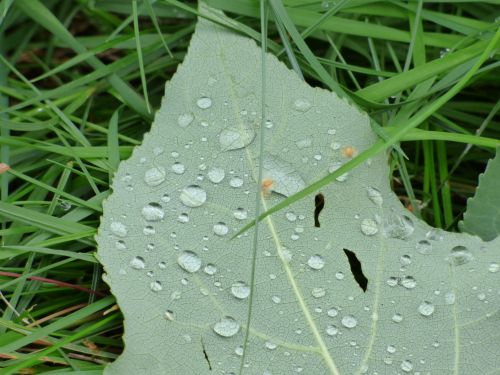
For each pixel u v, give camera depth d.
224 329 0.26
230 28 0.28
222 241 0.26
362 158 0.26
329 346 0.26
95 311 0.28
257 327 0.26
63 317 0.28
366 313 0.26
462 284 0.26
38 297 0.29
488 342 0.26
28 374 0.28
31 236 0.28
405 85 0.29
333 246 0.26
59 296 0.29
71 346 0.27
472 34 0.29
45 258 0.29
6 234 0.28
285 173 0.27
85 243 0.28
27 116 0.29
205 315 0.26
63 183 0.29
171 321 0.26
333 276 0.26
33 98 0.29
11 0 0.29
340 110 0.27
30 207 0.29
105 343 0.28
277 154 0.27
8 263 0.29
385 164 0.27
